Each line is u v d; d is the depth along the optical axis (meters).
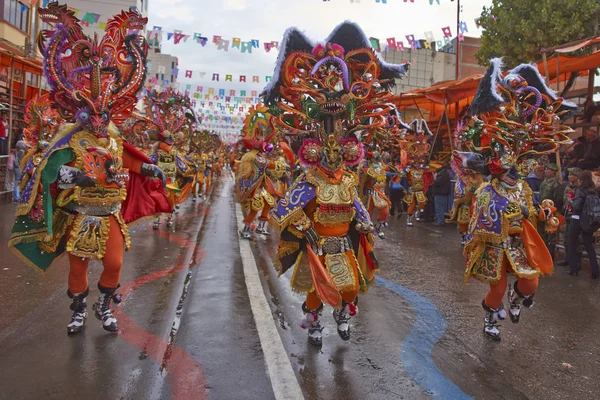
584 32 15.38
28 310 4.89
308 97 4.22
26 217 4.11
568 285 6.88
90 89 4.17
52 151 3.93
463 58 27.30
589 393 3.59
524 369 3.97
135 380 3.49
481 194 4.71
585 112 12.79
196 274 6.57
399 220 14.34
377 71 4.52
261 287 6.00
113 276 4.28
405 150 13.23
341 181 4.17
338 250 4.13
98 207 4.19
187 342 4.21
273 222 3.98
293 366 3.85
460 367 3.96
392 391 3.50
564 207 8.20
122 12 4.34
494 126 4.56
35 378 3.46
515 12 16.95
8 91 18.62
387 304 5.64
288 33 4.34
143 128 10.79
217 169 35.62
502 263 4.55
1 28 19.50
